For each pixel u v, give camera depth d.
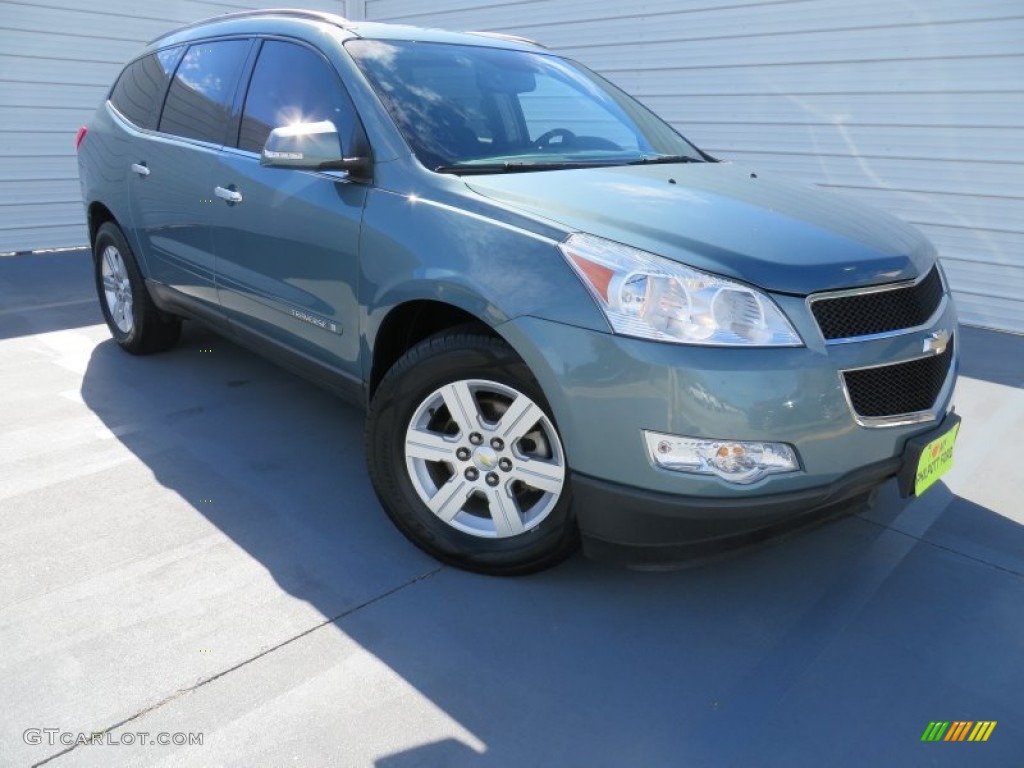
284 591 2.50
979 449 3.70
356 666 2.19
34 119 7.31
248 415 3.85
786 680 2.21
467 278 2.37
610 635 2.37
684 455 2.12
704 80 6.65
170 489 3.11
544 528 2.47
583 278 2.19
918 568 2.75
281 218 3.06
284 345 3.29
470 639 2.32
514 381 2.36
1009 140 5.30
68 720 1.96
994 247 5.53
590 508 2.27
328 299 2.92
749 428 2.08
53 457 3.34
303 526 2.88
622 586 2.60
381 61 3.06
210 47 3.80
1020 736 2.04
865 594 2.60
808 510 2.20
